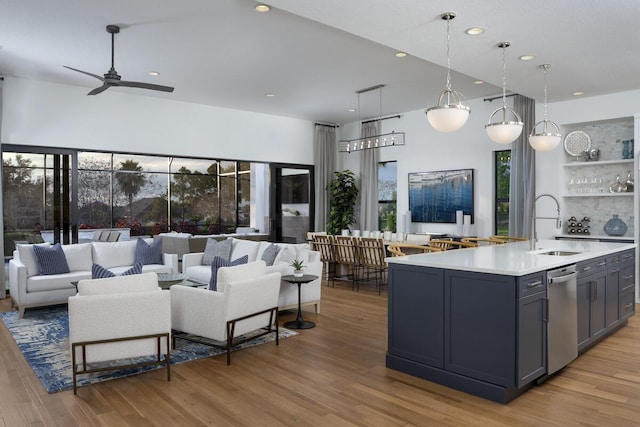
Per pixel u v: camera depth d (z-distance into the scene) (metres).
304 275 5.08
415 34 3.99
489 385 3.05
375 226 9.45
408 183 9.00
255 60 5.72
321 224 9.95
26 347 4.16
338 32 4.82
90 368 3.60
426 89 7.19
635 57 4.61
